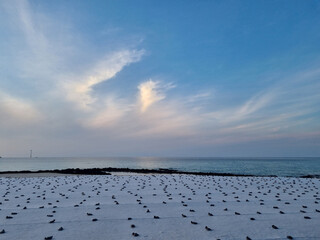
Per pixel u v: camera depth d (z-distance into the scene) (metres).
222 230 7.89
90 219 9.14
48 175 32.78
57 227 8.19
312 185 18.89
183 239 7.11
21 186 18.20
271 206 11.37
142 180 22.11
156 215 9.73
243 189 16.64
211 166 87.31
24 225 8.39
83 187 17.62
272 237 7.26
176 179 23.02
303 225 8.41
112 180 22.12
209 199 13.07
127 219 9.16
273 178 24.00
